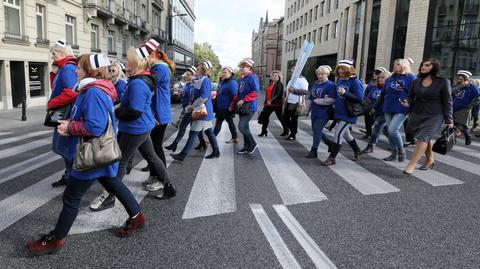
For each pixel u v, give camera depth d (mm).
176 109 18812
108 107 2928
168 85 4598
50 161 6211
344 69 6113
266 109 9430
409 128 5844
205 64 5988
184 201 4266
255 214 3893
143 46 3648
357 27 28484
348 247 3180
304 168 6055
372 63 25938
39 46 18422
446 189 4988
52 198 4273
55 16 19828
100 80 2967
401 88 6352
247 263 2871
